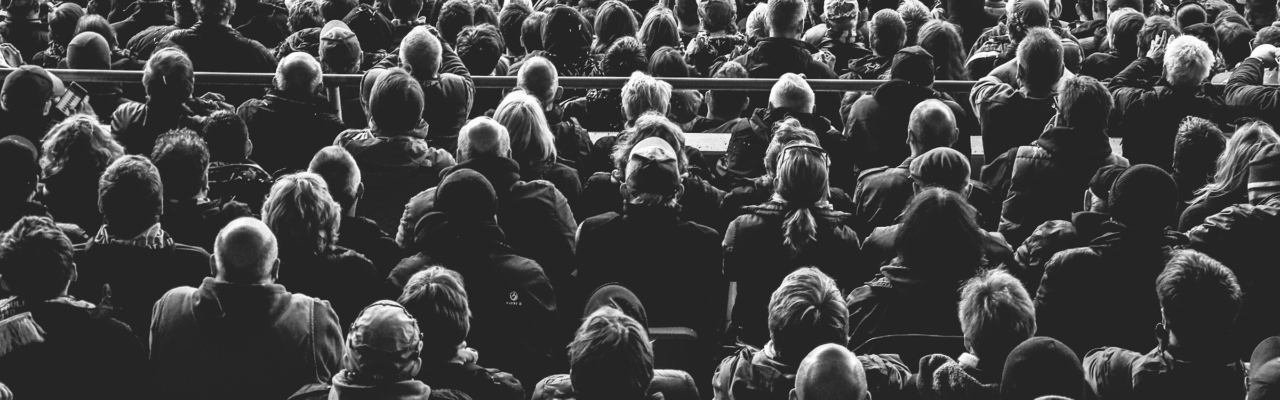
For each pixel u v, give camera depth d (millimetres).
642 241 4953
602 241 4973
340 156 5188
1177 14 10070
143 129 6402
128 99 8305
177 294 4199
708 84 7449
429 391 3725
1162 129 7191
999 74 7789
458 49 8227
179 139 5051
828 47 9344
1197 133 6184
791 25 8000
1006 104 6766
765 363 3910
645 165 4934
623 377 3547
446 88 6824
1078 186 5969
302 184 4582
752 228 4977
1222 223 5281
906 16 9984
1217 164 5789
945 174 5230
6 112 6465
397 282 4621
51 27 9648
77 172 5234
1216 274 3977
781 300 3887
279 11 10273
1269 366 3746
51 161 5262
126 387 4121
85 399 4078
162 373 4109
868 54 9336
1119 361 4199
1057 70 6703
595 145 6809
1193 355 4008
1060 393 3594
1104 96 5934
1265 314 5242
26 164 5051
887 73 8180
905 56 6898
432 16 11680
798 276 3945
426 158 6070
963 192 5277
